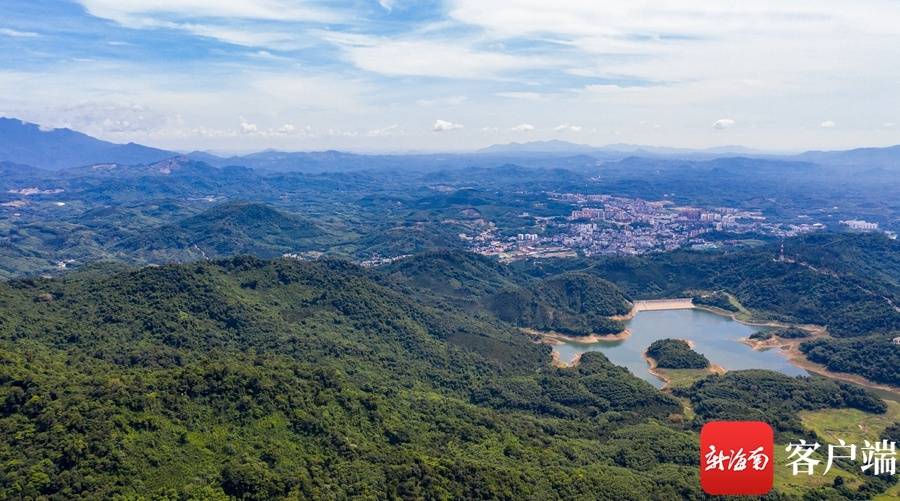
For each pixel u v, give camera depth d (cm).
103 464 11656
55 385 13525
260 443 13800
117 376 14750
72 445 11669
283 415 14850
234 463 12638
